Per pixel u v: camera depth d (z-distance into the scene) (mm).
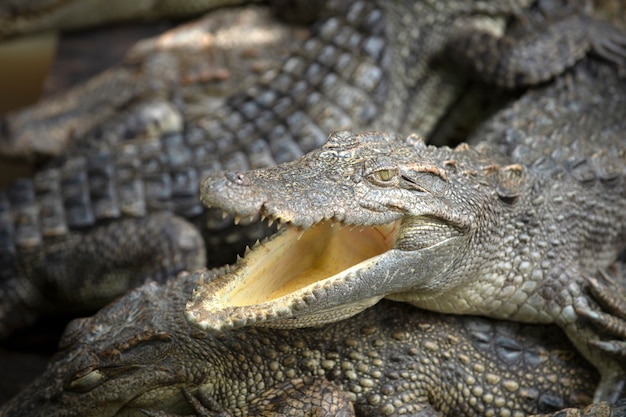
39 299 11289
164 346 7703
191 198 10977
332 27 12922
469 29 12180
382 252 7594
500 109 11539
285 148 11445
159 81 13805
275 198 6832
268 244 7195
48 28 16453
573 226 8812
